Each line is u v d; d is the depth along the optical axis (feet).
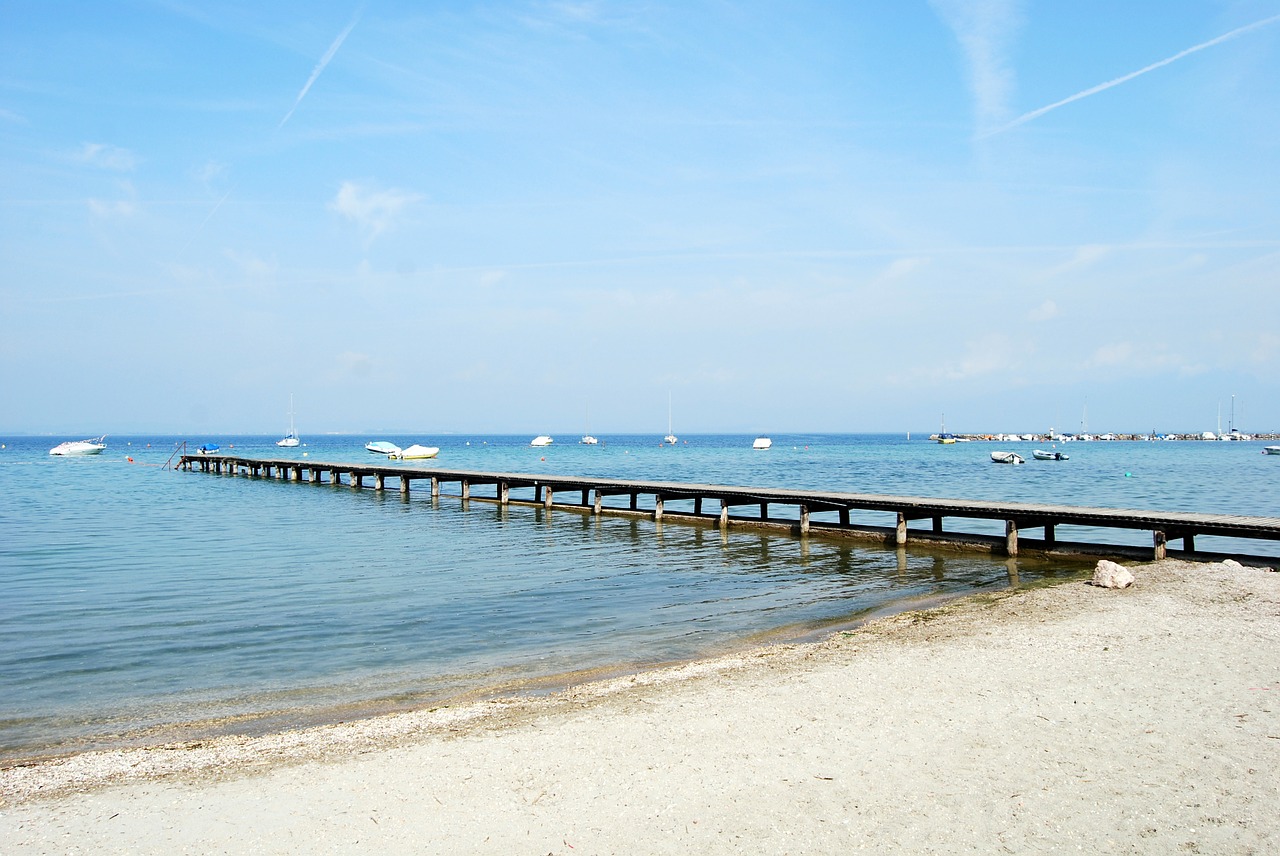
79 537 95.71
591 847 21.79
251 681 40.06
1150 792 24.25
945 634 45.83
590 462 317.01
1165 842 21.29
